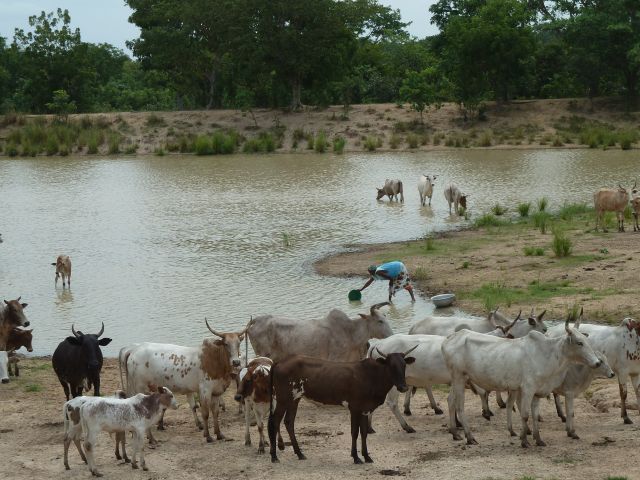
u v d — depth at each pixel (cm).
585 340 1183
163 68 7788
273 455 1196
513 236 2955
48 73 8025
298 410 1484
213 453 1249
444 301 2122
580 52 6656
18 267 2725
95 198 4175
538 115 6631
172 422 1432
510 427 1268
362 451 1180
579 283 2250
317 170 5119
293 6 6756
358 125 6712
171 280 2502
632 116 6456
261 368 1247
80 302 2286
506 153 5678
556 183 4203
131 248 2977
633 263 2417
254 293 2327
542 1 7962
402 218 3453
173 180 4812
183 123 6975
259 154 6188
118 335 1981
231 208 3784
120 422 1165
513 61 6631
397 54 9112
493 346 1247
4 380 1555
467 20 6900
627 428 1280
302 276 2516
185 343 1891
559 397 1427
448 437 1287
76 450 1284
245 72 7231
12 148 6412
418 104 6669
